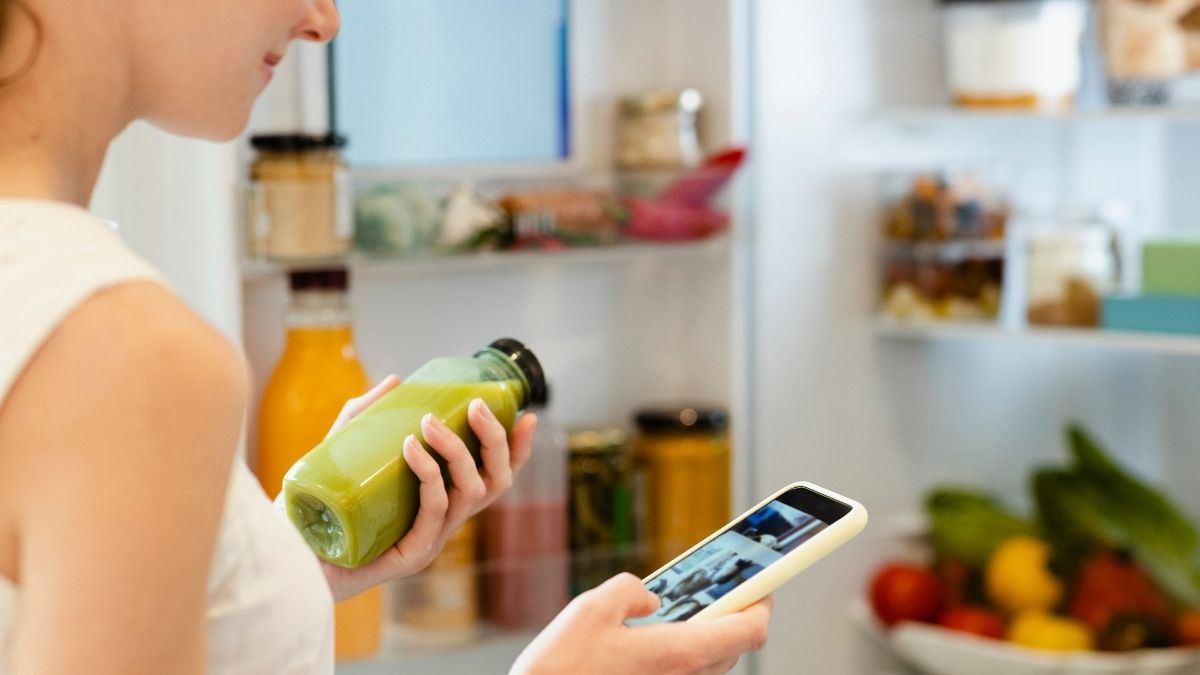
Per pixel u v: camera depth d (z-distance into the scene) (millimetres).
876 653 1846
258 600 643
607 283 1702
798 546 743
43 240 543
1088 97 1968
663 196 1580
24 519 520
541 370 888
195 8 614
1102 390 2051
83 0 588
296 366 1366
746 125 1653
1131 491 1793
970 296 1767
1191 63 1688
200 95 627
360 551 789
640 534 1628
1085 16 1931
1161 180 2053
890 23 1778
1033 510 1849
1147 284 1690
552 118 1638
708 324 1695
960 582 1812
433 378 846
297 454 1355
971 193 1757
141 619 516
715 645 696
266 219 1351
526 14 1608
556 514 1527
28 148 584
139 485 515
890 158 1807
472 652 1474
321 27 674
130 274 538
